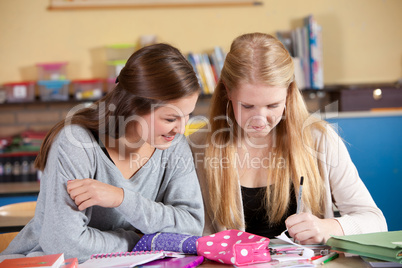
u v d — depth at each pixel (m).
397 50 4.29
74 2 4.09
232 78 1.41
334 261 1.14
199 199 1.45
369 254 1.11
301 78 3.95
